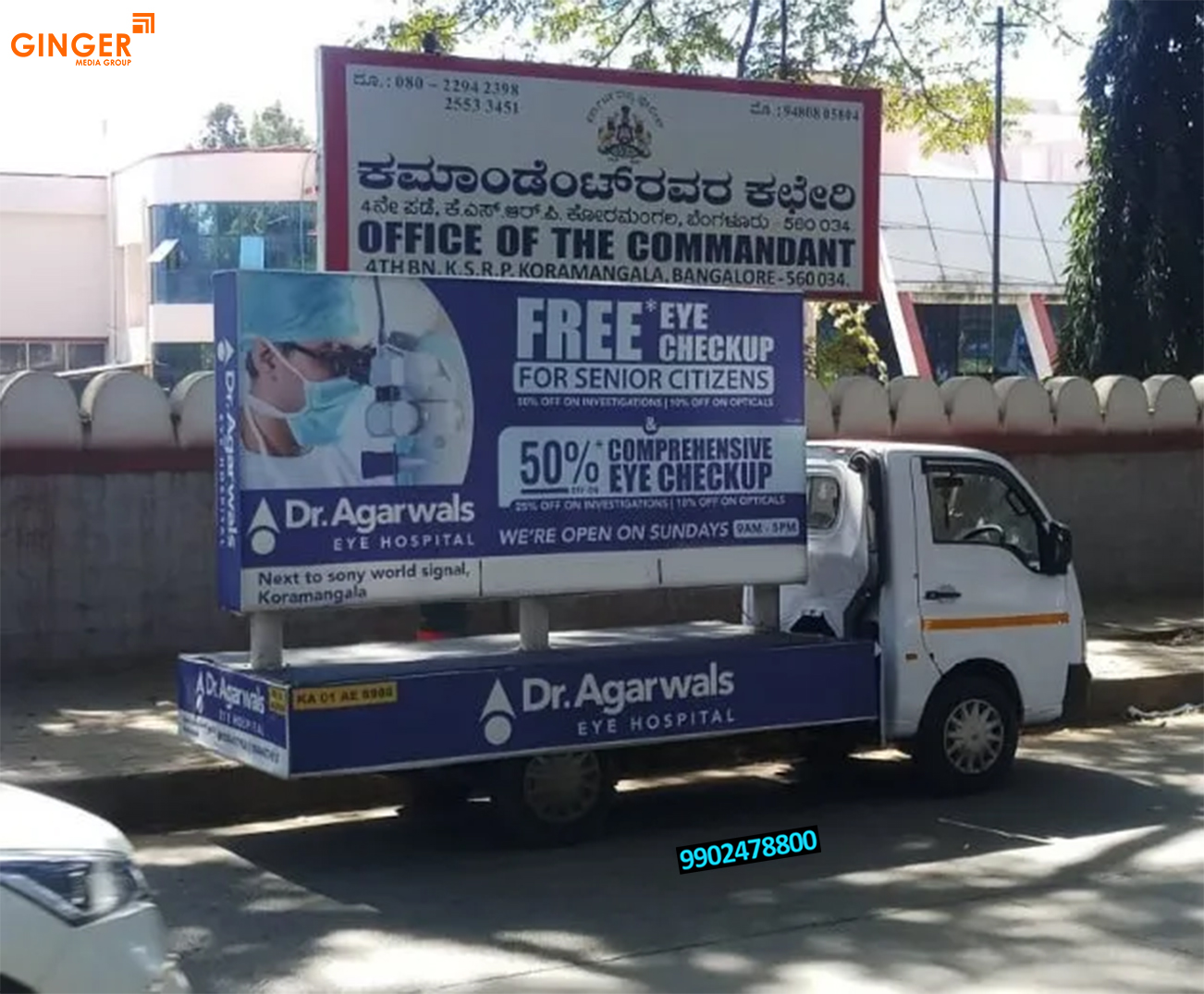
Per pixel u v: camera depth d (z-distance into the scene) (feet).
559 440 28.35
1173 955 22.04
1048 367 126.41
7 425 39.32
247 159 127.54
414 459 27.22
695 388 29.53
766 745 35.19
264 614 26.84
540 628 29.07
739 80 44.50
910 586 30.96
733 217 44.62
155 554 41.01
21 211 144.97
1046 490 52.75
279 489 26.27
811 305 66.95
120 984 14.37
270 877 26.40
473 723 26.81
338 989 20.75
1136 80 72.08
